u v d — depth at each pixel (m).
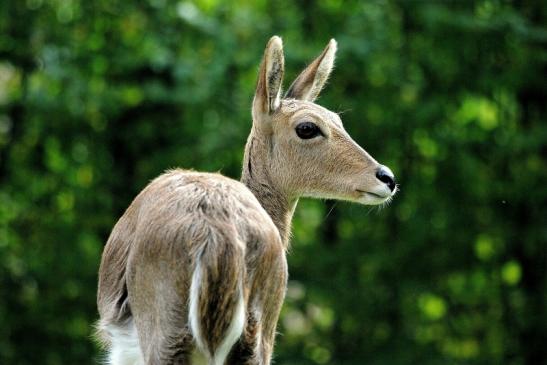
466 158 20.36
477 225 20.80
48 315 20.30
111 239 8.16
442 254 20.72
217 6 20.39
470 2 19.84
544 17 20.97
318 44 19.94
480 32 20.00
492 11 20.00
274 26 20.16
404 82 20.31
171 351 7.29
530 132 20.14
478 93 20.62
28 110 20.11
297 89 10.03
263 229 7.50
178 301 7.27
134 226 7.91
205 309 7.16
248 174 9.52
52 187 20.88
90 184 20.83
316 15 20.70
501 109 20.97
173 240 7.29
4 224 20.61
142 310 7.53
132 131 20.78
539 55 20.17
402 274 20.55
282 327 20.36
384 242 20.50
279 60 9.38
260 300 7.55
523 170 20.77
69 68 19.73
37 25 20.48
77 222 20.69
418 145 20.92
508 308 20.94
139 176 20.80
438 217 20.75
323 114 9.50
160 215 7.46
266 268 7.52
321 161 9.37
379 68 20.19
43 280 20.22
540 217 20.80
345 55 19.47
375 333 20.36
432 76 20.66
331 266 20.20
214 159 19.88
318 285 19.95
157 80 20.08
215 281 7.13
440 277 20.78
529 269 20.94
